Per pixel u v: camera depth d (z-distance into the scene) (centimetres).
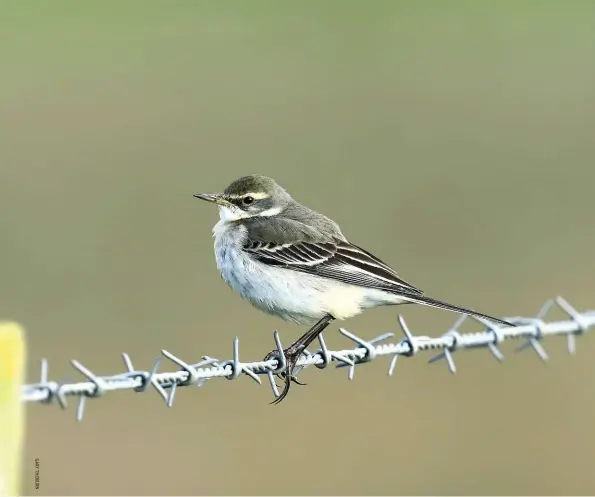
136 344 1456
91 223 1794
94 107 2148
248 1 2705
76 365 666
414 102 2247
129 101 2167
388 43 2477
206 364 748
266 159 1988
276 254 1006
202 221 1809
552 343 1539
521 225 1888
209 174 1922
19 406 521
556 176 2022
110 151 1988
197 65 2309
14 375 520
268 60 2384
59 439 1217
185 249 1738
